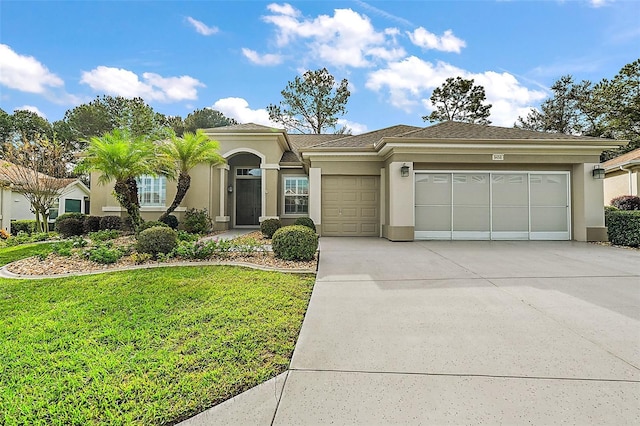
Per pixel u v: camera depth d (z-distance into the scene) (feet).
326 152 47.09
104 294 19.54
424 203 42.96
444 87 118.32
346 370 11.18
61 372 11.10
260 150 55.31
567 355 11.95
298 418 8.84
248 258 28.63
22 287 21.71
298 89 104.27
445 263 27.58
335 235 48.34
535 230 42.83
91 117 108.99
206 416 8.99
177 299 18.39
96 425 8.60
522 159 41.39
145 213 54.19
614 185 64.49
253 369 11.25
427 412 8.98
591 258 29.63
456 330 14.23
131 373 10.96
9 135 101.86
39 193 54.49
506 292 19.44
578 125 108.17
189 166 48.60
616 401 9.33
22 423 8.65
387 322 15.21
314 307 17.25
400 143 40.68
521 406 9.16
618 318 15.37
